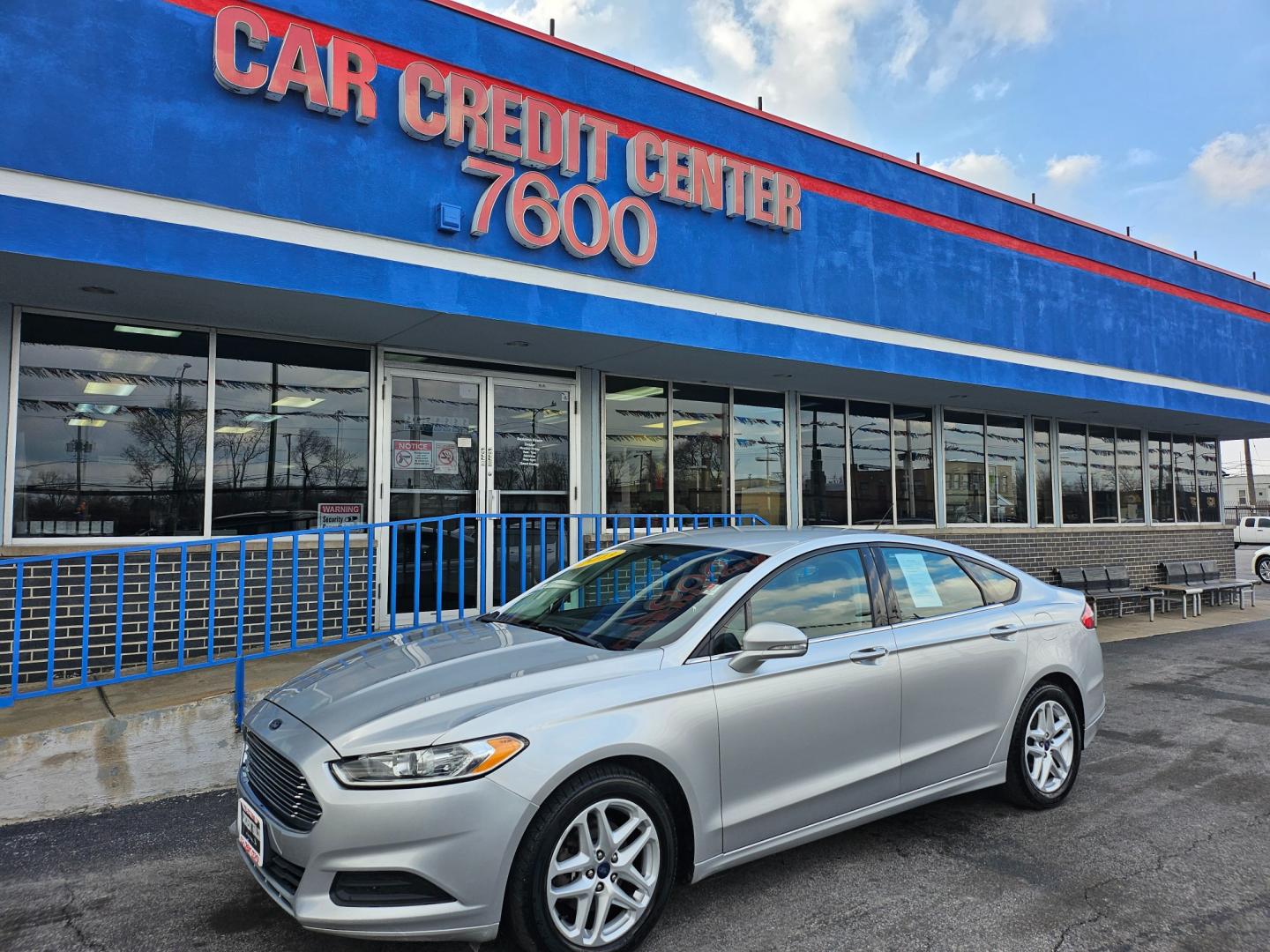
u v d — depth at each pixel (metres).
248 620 6.98
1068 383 11.92
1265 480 77.50
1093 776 5.40
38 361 6.40
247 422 7.18
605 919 3.09
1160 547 15.15
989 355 10.99
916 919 3.47
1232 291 14.82
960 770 4.30
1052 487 13.97
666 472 9.81
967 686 4.33
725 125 8.81
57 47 5.43
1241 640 11.20
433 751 2.92
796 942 3.28
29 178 5.28
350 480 7.63
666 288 8.13
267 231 6.05
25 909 3.59
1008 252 11.39
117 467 6.62
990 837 4.35
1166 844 4.29
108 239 5.49
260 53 6.15
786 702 3.63
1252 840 4.34
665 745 3.24
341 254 6.34
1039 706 4.73
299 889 2.88
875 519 11.73
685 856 3.38
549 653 3.56
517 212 7.15
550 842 2.96
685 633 3.59
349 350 7.73
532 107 7.29
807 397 11.21
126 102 5.62
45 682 6.01
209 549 6.77
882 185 10.09
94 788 4.76
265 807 3.17
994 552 12.59
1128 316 12.91
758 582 3.87
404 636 4.27
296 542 5.53
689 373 9.63
